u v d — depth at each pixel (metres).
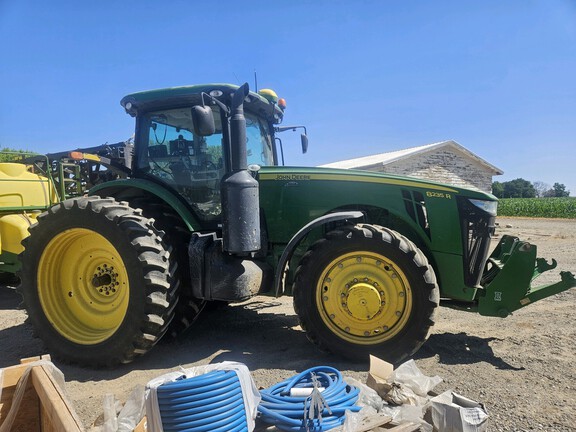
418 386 2.84
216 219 4.42
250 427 2.31
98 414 2.98
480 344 4.18
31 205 6.88
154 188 4.35
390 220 4.27
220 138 4.39
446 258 3.93
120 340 3.71
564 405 2.95
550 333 4.45
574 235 15.39
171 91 4.30
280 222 4.27
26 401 2.20
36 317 4.06
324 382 2.92
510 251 4.21
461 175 24.88
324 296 3.84
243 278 3.89
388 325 3.72
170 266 3.87
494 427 2.69
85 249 4.11
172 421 2.18
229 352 4.09
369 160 25.28
